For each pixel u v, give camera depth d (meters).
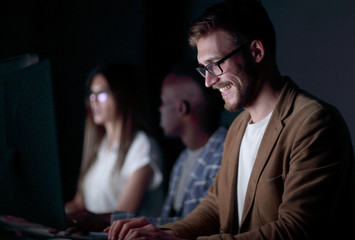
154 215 2.38
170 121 1.99
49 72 1.05
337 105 2.15
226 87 1.29
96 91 2.59
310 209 1.03
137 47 3.29
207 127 1.95
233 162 1.38
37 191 1.12
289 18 2.40
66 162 3.48
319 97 2.24
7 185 1.25
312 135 1.11
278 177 1.18
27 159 1.14
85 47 3.49
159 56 3.28
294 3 2.38
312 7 2.29
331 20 2.19
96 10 3.47
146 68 3.26
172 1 3.27
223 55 1.25
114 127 2.59
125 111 2.58
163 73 3.27
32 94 1.11
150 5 3.28
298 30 2.35
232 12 1.26
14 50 3.41
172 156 3.20
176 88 1.96
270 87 1.29
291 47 2.39
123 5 3.38
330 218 1.04
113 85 2.57
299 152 1.11
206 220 1.38
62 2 3.51
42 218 1.12
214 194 1.47
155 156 2.48
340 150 1.09
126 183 2.45
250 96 1.28
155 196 2.41
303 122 1.15
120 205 2.35
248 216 1.24
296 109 1.20
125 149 2.51
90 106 2.72
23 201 1.18
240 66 1.25
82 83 3.49
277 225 1.04
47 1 3.48
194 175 1.84
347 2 2.12
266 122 1.29
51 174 1.06
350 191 1.17
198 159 1.86
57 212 1.06
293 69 2.37
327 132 1.10
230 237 1.07
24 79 1.15
